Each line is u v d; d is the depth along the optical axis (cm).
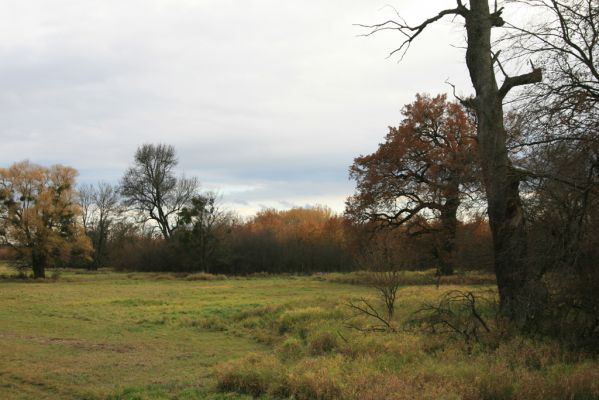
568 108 950
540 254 1095
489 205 1262
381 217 4269
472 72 1399
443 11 1454
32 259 5834
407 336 1283
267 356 1291
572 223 1005
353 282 4397
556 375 823
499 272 1270
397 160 4159
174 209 7175
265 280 5197
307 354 1320
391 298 1808
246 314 2239
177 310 2556
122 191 7200
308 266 6191
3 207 5681
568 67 980
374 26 1476
